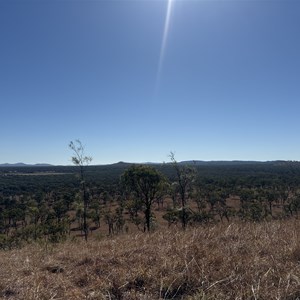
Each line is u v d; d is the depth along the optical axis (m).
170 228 9.59
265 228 7.81
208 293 3.77
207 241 6.33
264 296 3.58
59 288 4.46
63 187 86.94
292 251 5.05
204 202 51.66
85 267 5.44
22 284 4.60
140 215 50.41
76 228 45.66
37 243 10.60
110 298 3.98
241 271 4.39
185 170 25.30
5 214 51.19
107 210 51.41
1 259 6.84
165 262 4.83
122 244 7.17
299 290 3.64
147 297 3.96
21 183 101.31
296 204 45.16
